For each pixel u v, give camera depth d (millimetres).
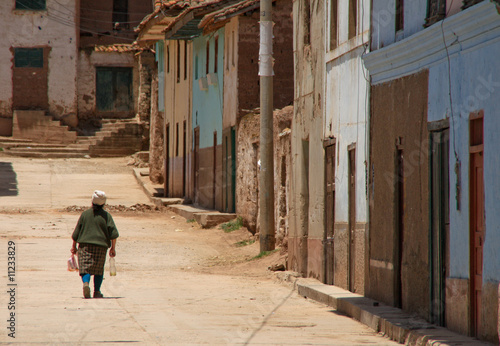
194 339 22812
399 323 24641
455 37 23312
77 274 41250
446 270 24531
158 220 73750
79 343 21688
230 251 53781
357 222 32344
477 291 22266
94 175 104375
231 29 68062
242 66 65688
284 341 22938
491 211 21078
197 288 36406
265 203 49500
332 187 36062
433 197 25422
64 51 130000
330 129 36188
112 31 134750
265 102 49062
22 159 113438
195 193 83812
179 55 91688
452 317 23703
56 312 27531
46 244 54781
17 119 126438
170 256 51281
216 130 73750
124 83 132750
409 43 26391
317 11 38375
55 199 84938
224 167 70250
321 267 37031
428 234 25500
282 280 39812
